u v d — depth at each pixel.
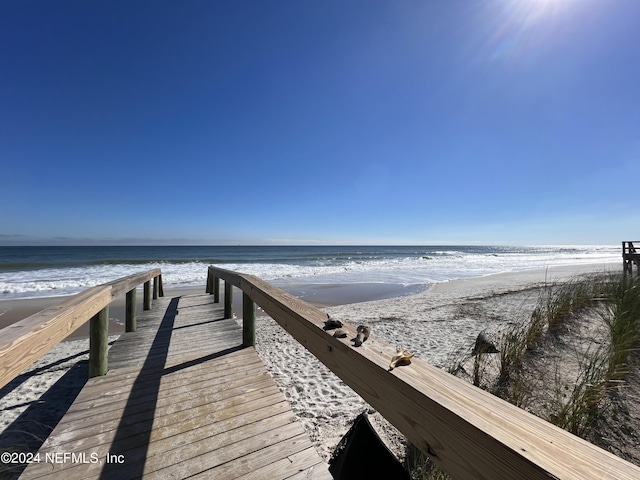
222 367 2.81
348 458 1.44
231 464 1.63
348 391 3.27
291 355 4.38
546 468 0.48
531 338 3.56
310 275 16.14
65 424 1.94
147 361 2.96
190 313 5.21
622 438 1.90
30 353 1.20
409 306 8.11
